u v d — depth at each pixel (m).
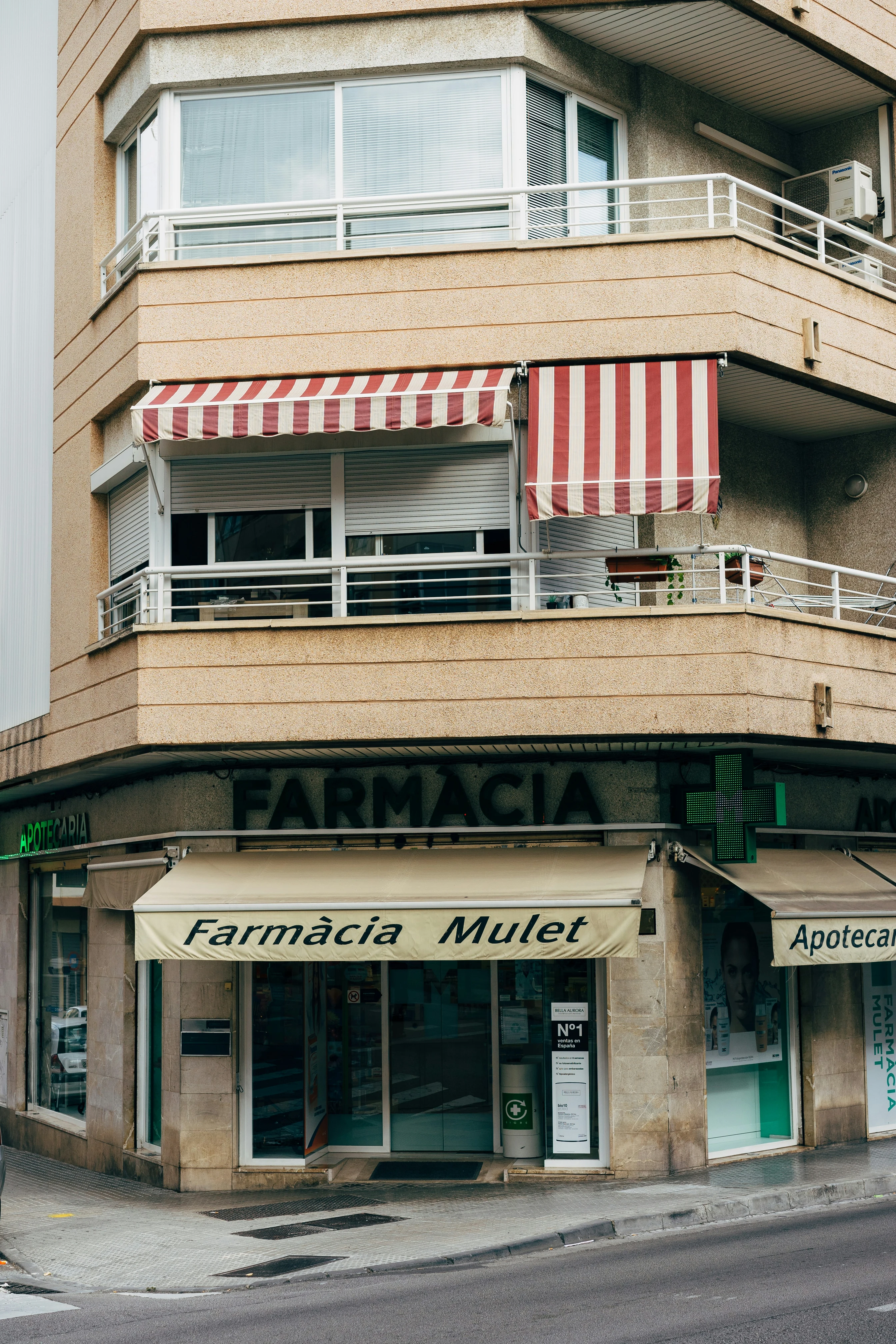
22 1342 8.32
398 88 14.52
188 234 14.72
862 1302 8.34
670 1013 13.59
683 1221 11.55
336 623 13.39
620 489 12.96
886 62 15.90
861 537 16.66
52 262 17.64
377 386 13.48
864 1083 16.25
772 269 14.02
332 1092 15.08
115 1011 16.22
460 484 14.00
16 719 18.08
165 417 13.20
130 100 15.38
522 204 14.20
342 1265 10.28
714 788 13.77
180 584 14.37
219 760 14.20
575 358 13.59
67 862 18.56
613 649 13.01
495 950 12.50
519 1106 14.30
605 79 15.00
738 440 16.31
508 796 13.98
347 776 14.27
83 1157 16.88
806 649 13.69
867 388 15.07
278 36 14.57
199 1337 8.21
